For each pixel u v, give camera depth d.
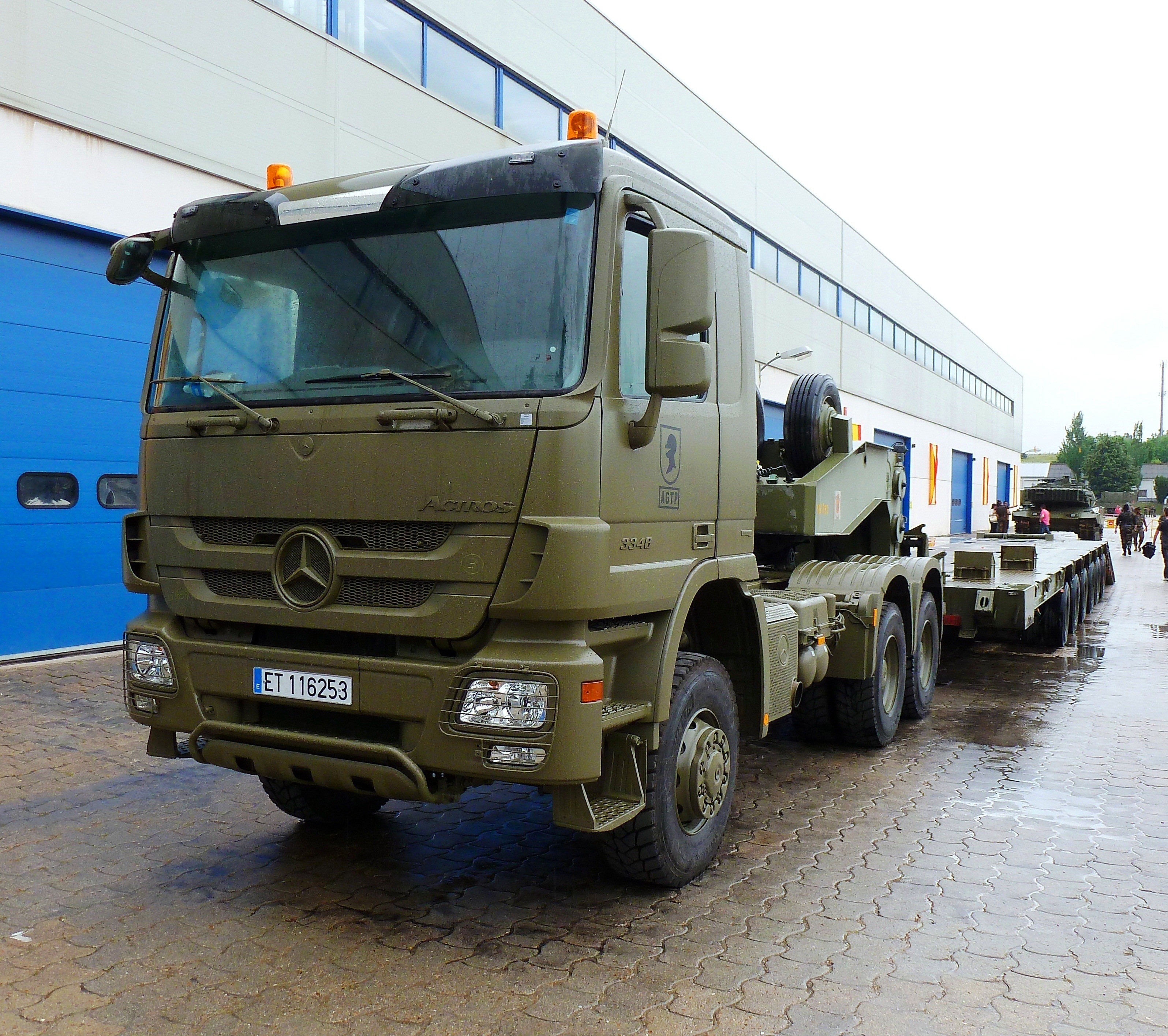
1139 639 12.88
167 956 3.46
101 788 5.40
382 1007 3.13
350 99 10.47
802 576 6.79
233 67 9.22
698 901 4.05
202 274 4.10
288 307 3.86
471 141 12.29
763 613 4.70
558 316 3.44
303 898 4.01
